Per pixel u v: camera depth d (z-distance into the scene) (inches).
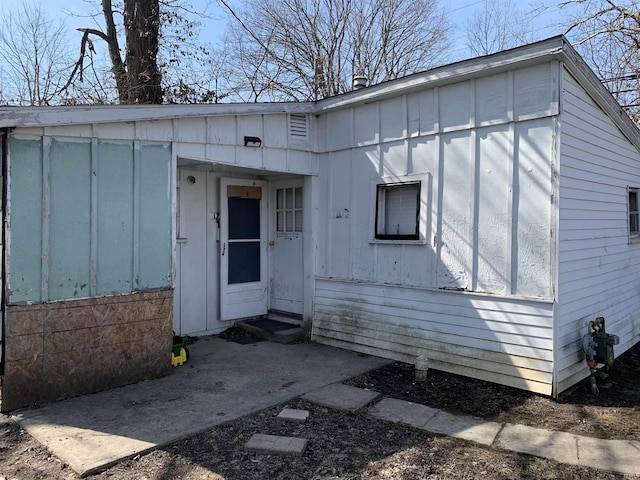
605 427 151.8
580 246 196.5
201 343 253.6
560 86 175.8
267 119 244.1
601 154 218.1
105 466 121.3
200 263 267.0
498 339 192.4
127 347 185.9
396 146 230.5
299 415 155.4
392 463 126.4
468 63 195.0
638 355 248.2
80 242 173.6
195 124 211.3
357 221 248.5
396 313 229.5
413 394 182.4
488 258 196.2
